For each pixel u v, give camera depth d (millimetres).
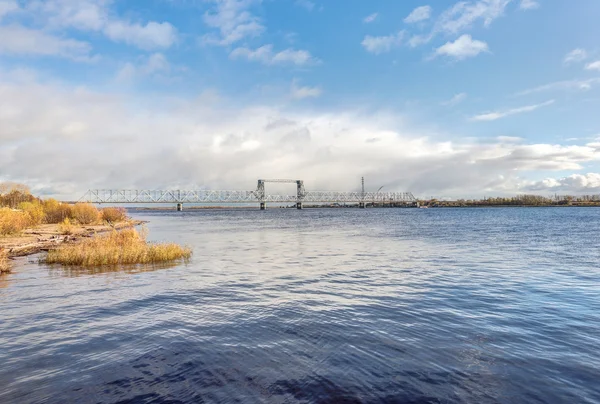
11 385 7387
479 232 53156
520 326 11023
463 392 7023
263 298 14859
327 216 152000
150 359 8680
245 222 100312
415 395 6922
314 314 12461
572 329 10727
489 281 18203
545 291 15875
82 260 24250
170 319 12000
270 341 9859
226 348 9367
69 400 6793
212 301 14398
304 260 26578
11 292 16000
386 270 21844
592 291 15844
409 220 101312
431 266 23266
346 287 16969
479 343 9594
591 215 121938
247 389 7184
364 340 9883
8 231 44688
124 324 11461
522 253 29562
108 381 7555
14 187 100000
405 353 8953
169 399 6816
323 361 8508
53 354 9016
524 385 7297
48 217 71875
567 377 7637
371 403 6641
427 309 13016
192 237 49750
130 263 24875
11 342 9883
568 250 31359
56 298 14938
